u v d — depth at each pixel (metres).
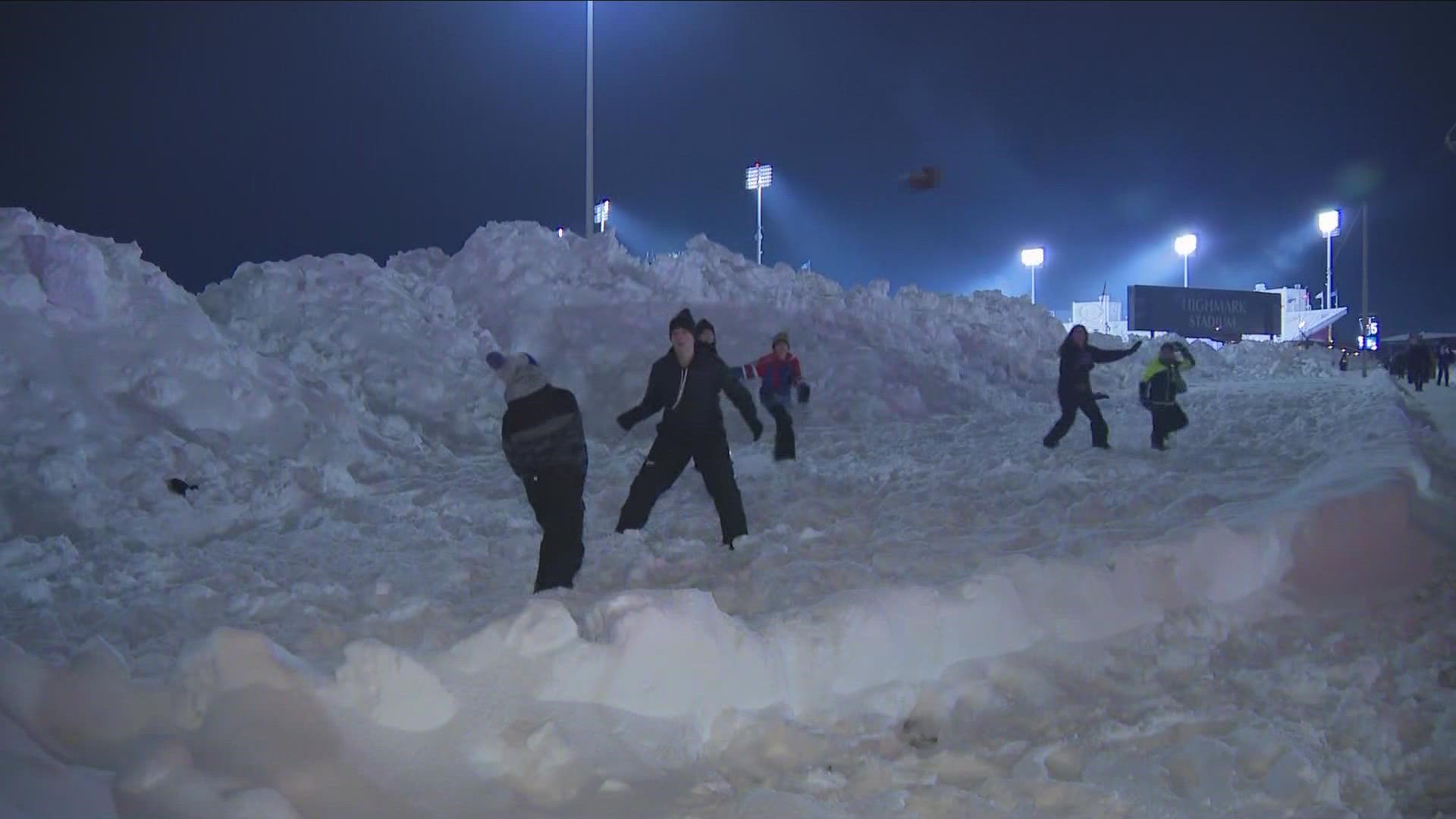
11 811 2.99
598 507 9.79
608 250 20.70
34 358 10.02
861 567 6.43
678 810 3.83
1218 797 4.08
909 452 13.67
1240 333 48.25
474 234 20.48
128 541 7.90
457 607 5.98
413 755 3.87
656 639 4.39
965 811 3.94
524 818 3.68
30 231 11.49
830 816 3.77
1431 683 5.34
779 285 21.94
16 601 5.99
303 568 7.09
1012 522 8.48
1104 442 13.26
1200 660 5.59
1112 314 57.94
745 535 7.83
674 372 7.90
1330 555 7.19
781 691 4.76
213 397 11.01
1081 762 4.44
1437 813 4.18
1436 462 11.84
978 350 22.98
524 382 6.39
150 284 12.19
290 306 15.59
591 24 25.23
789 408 12.69
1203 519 7.65
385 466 11.85
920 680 5.20
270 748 3.76
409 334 15.88
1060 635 5.73
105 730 3.76
